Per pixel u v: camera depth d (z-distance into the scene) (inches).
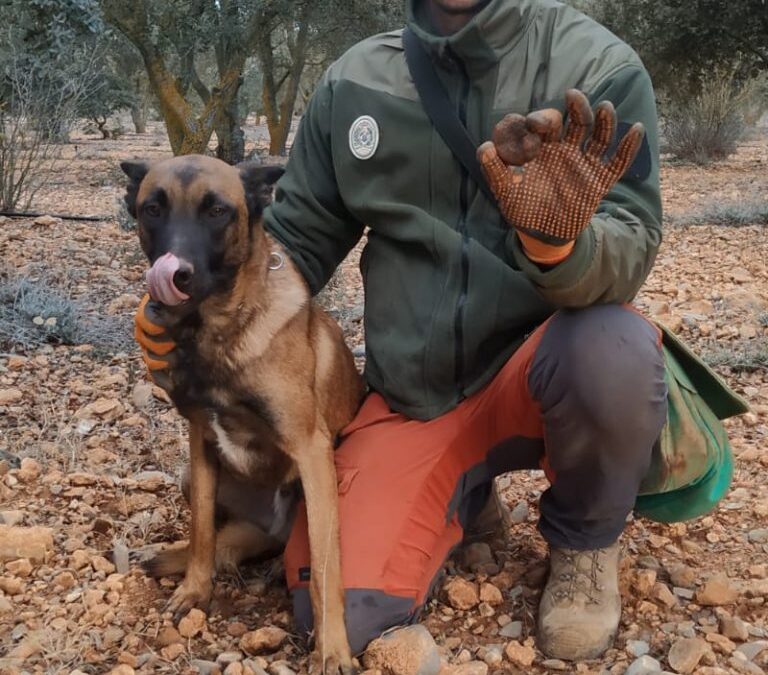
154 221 54.0
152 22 277.1
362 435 61.2
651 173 52.2
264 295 56.1
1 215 208.7
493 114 57.1
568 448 51.4
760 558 65.0
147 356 56.4
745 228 221.1
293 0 283.4
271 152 459.2
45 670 51.1
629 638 54.7
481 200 58.1
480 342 57.7
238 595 61.6
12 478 76.5
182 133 283.0
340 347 64.1
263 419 55.9
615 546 54.9
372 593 53.1
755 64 396.8
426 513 56.6
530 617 56.7
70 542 66.0
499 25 55.2
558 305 49.6
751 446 85.7
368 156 58.9
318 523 53.5
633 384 48.9
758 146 581.9
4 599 57.6
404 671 49.9
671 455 54.3
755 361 111.8
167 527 70.9
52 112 224.4
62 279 144.8
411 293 59.1
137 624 56.7
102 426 91.7
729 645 53.0
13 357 108.9
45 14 192.4
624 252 48.4
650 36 384.2
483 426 58.6
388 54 59.8
